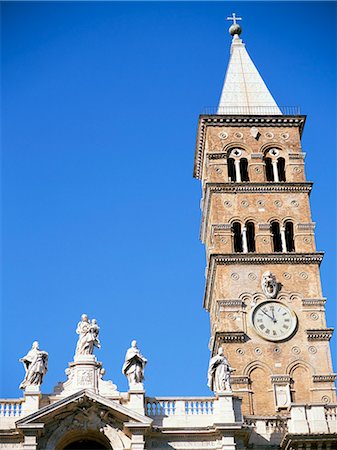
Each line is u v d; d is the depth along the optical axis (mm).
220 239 108188
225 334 102812
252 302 105125
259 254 106750
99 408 86750
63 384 89812
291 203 110500
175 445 87375
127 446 86188
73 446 88062
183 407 89625
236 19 127438
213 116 114250
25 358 89750
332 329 103875
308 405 90250
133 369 89875
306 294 105688
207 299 112750
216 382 90688
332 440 87688
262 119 114750
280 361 102312
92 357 90750
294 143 114250
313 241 108688
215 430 87312
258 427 91188
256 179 111875
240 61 122688
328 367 102250
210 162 112625
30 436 85250
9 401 88000
